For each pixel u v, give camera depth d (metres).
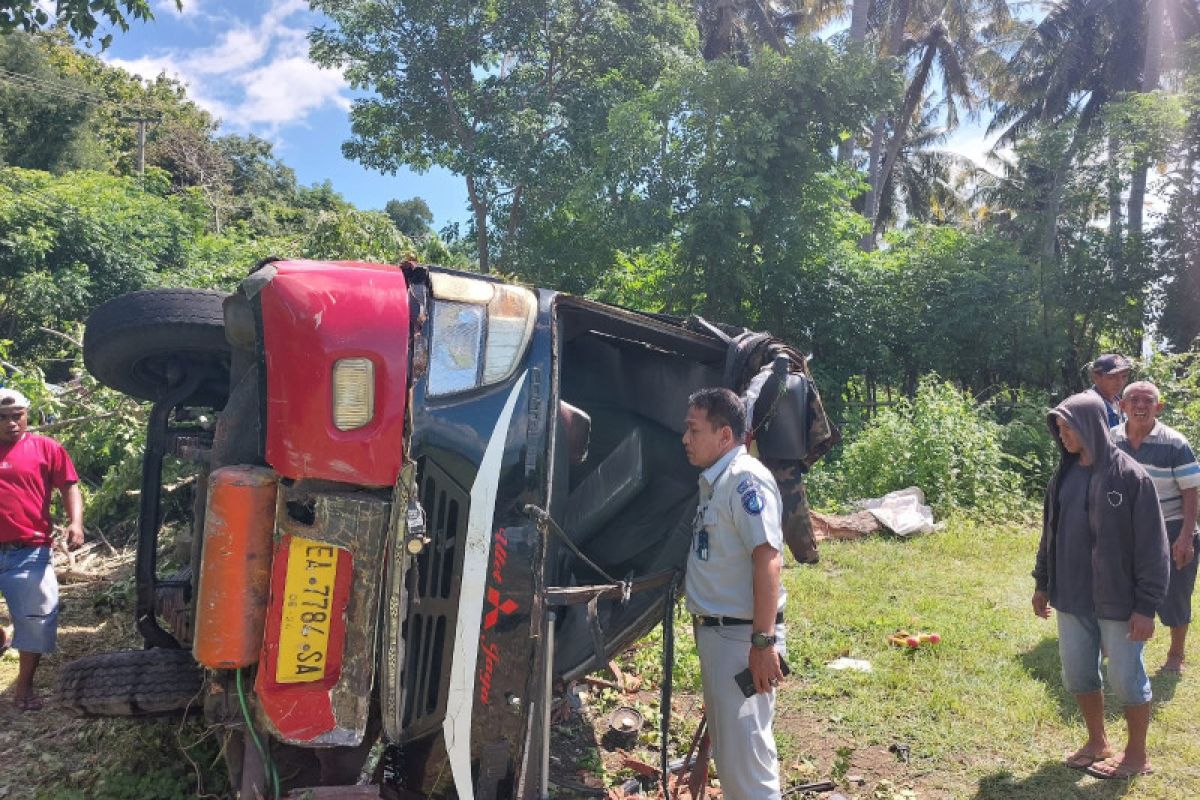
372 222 10.59
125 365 4.34
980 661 5.59
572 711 4.76
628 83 22.91
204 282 12.45
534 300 3.34
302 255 10.38
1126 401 5.31
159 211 25.81
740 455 3.28
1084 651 4.23
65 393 8.78
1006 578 7.65
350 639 2.84
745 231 15.48
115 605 6.16
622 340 4.39
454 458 2.99
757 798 3.13
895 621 6.32
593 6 22.73
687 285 16.12
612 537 4.35
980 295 16.75
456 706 2.95
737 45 31.34
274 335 2.89
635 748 4.45
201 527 3.46
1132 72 28.83
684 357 4.43
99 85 48.16
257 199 46.00
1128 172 18.95
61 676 3.52
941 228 18.91
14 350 21.14
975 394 17.81
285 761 3.07
